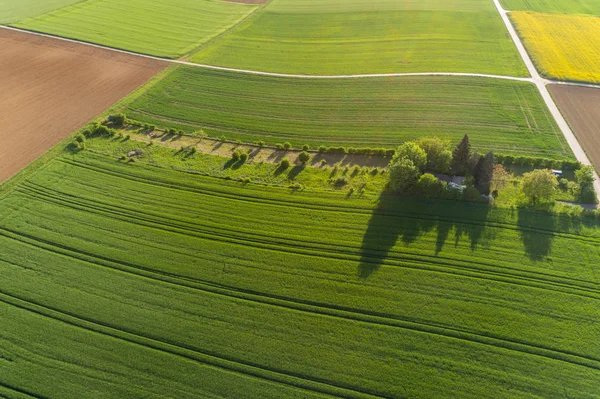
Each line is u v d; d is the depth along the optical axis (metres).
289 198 46.00
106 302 35.00
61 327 33.06
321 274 37.25
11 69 71.75
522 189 44.12
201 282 36.75
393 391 29.09
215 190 47.22
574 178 47.97
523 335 32.09
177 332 32.84
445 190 44.38
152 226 42.34
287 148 54.38
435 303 34.53
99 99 64.38
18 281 36.50
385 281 36.41
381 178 48.56
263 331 32.88
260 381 29.81
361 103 63.47
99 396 28.97
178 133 57.28
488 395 28.75
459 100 62.72
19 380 29.72
